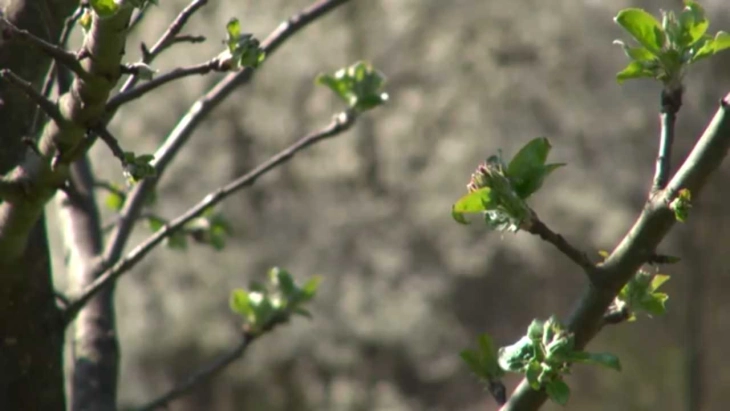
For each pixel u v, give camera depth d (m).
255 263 16.19
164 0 14.17
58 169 1.94
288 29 3.16
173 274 15.76
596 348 17.59
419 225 16.59
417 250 16.80
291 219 16.56
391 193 16.64
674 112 1.88
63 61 1.68
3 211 2.04
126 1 1.62
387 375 16.88
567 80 16.38
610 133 16.31
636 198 16.33
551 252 16.73
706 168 1.78
